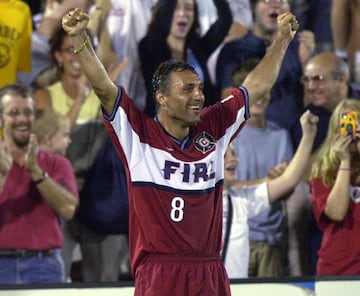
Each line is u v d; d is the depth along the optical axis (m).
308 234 22.28
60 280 21.39
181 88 13.07
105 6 22.05
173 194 13.08
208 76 22.42
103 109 13.19
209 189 13.28
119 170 21.92
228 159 22.16
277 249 22.22
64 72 21.91
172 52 22.31
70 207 21.52
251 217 22.16
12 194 21.16
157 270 13.10
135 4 22.17
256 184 22.25
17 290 20.48
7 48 21.73
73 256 21.66
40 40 21.92
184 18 22.28
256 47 22.48
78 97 21.91
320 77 22.50
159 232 13.07
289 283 21.06
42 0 21.92
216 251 13.56
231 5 22.44
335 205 21.61
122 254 21.88
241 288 20.97
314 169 22.05
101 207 21.80
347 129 21.70
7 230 21.11
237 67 22.42
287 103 22.50
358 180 21.75
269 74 14.27
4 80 21.78
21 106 21.31
